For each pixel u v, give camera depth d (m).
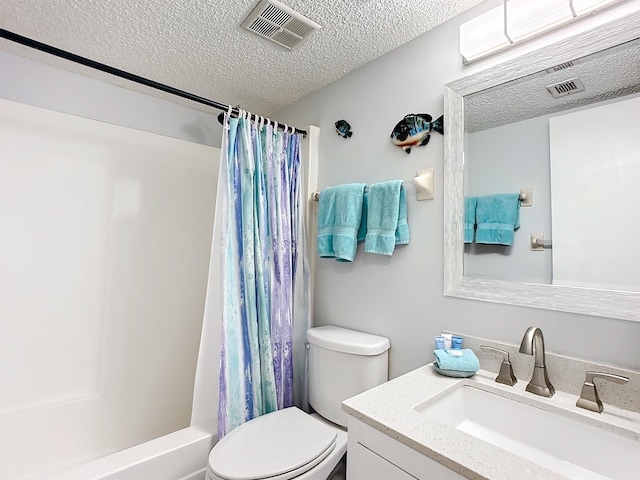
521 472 0.66
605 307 0.96
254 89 1.99
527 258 1.13
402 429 0.81
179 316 2.17
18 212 1.66
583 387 0.94
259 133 1.71
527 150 1.14
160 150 2.14
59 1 1.29
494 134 1.22
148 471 1.24
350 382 1.43
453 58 1.35
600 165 1.00
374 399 0.98
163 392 2.08
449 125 1.33
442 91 1.37
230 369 1.49
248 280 1.58
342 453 1.29
